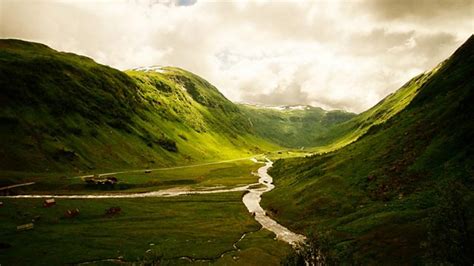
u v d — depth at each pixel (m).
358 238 62.59
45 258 67.75
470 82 98.62
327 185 104.62
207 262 71.06
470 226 39.47
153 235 87.88
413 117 112.88
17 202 106.06
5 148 153.88
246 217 108.25
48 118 193.00
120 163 199.88
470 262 35.75
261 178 199.12
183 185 168.25
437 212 40.19
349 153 125.38
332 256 51.09
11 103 183.12
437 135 87.94
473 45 129.00
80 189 138.12
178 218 106.75
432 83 134.00
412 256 50.22
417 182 76.69
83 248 74.81
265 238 86.06
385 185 84.31
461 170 67.75
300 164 179.75
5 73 196.38
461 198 39.44
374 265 52.00
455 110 90.06
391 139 108.06
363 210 77.56
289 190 125.56
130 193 142.12
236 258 72.50
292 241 82.62
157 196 139.50
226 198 137.88
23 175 139.25
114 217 103.19
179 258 73.00
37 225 87.94
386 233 60.47
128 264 68.44
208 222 102.56
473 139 74.50
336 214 85.69
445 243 38.28
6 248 70.69
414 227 58.31
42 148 167.38
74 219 97.19
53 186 134.75
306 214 95.56
